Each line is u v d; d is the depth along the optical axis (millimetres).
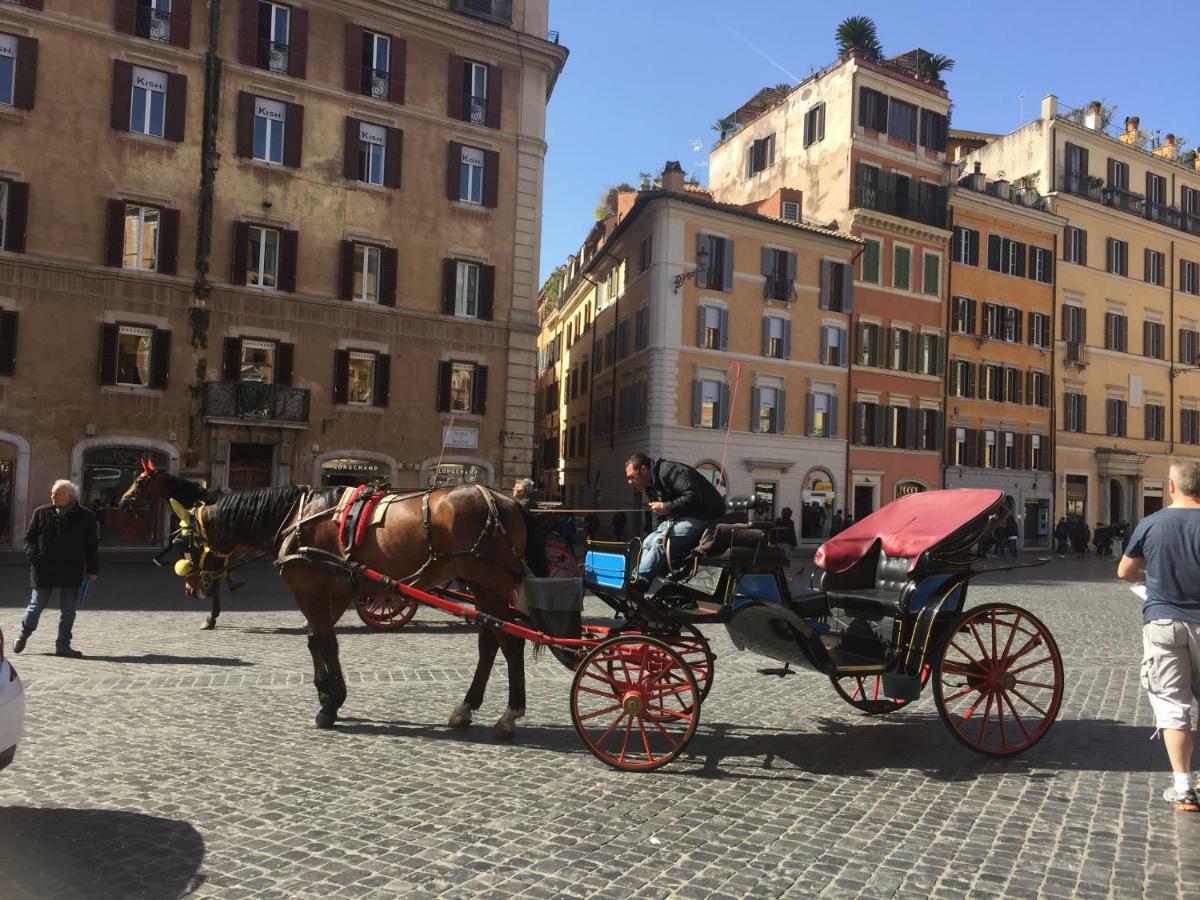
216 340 26344
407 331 28969
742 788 5684
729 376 36531
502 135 30562
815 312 38562
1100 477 47875
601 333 44469
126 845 4566
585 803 5328
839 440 38906
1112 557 40594
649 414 35500
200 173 26172
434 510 6988
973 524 6723
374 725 7059
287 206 27344
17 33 24016
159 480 9805
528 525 7148
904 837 4883
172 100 25812
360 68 28438
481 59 30359
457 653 10430
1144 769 6246
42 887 4078
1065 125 47156
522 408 30703
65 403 24422
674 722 7301
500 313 30531
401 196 29031
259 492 7891
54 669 9047
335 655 7102
